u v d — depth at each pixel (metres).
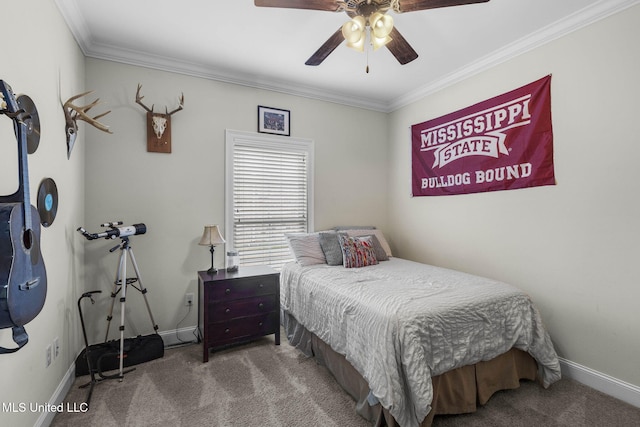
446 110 3.26
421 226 3.59
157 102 2.79
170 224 2.84
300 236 3.16
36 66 1.59
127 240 2.37
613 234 2.02
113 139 2.61
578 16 2.14
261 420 1.76
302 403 1.92
